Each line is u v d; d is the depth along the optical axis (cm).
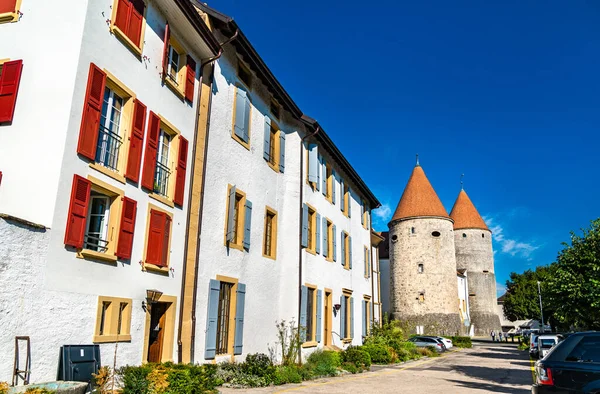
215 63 1395
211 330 1246
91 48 896
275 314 1644
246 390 1153
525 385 1484
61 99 844
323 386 1326
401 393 1231
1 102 863
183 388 922
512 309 6656
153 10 1119
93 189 904
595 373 720
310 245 1961
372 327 2730
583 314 1898
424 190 5622
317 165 2028
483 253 6731
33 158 826
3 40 912
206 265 1265
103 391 805
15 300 717
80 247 834
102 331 905
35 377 739
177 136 1179
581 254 1911
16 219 722
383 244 6275
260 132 1639
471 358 2894
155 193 1094
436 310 5156
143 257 1016
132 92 1012
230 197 1398
